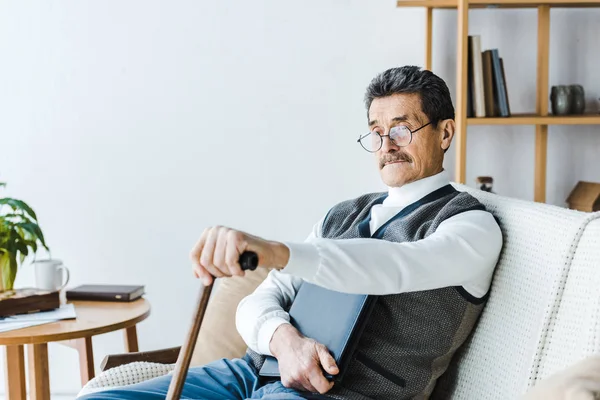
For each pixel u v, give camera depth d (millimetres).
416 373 1531
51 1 2861
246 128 2871
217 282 2959
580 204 2613
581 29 2740
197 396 1621
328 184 2873
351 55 2816
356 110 2838
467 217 1529
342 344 1491
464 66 2449
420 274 1374
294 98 2848
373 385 1511
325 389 1482
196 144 2889
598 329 1202
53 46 2879
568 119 2482
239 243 1206
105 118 2898
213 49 2846
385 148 1688
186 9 2838
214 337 2057
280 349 1589
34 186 2938
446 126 1708
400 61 2805
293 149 2869
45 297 2225
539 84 2627
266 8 2820
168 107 2879
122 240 2943
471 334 1594
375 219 1695
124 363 1888
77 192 2934
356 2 2799
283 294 1826
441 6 2625
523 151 2789
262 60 2840
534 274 1426
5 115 2914
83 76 2885
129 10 2850
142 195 2924
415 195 1687
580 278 1300
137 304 2352
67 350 2998
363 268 1317
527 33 2746
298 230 2900
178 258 2941
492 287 1557
